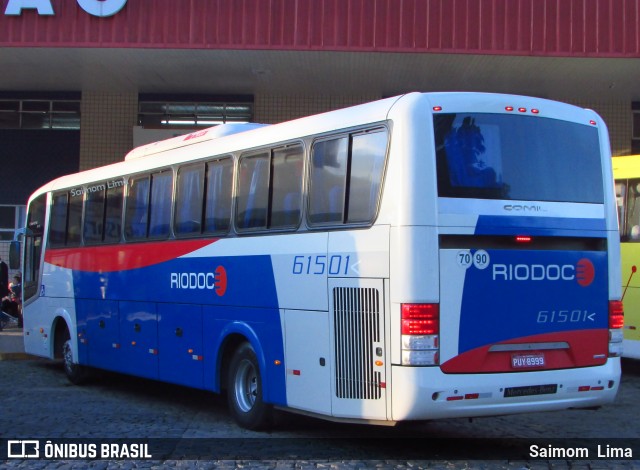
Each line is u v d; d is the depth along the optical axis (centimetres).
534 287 698
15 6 1619
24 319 1443
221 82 1947
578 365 718
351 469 687
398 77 1848
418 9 1598
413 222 654
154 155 1078
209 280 913
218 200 917
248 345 853
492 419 931
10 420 942
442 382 646
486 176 689
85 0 1609
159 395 1155
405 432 855
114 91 2088
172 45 1617
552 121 735
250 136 879
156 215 1041
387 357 660
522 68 1723
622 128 2050
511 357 684
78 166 2138
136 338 1069
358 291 692
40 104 2145
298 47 1603
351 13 1602
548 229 710
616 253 754
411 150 667
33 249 1425
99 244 1184
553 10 1595
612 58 1602
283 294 786
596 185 752
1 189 2155
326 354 723
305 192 773
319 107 2062
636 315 1202
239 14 1616
